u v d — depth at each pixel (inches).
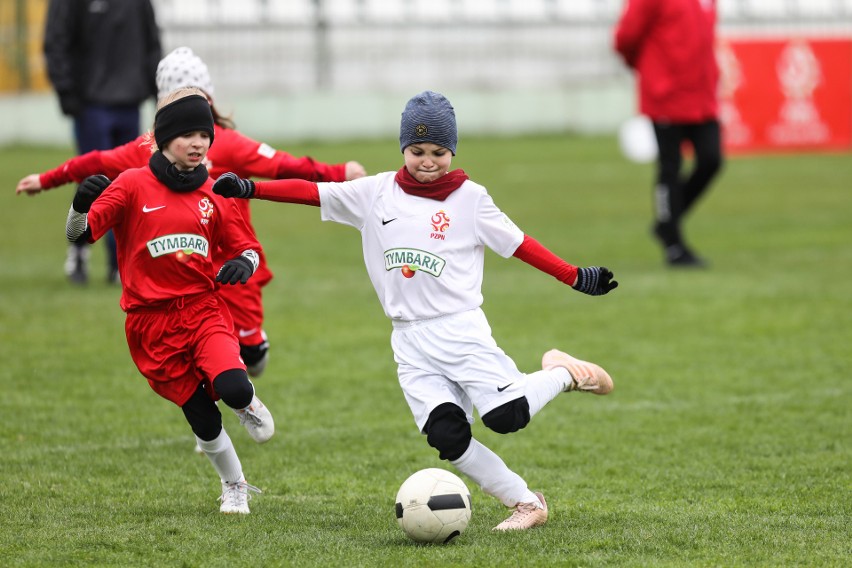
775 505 755.4
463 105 4409.5
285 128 4138.8
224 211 741.3
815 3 4500.5
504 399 678.5
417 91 4434.1
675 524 706.2
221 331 726.5
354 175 861.8
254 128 4106.8
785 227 2260.1
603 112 4525.1
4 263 1872.5
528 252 702.5
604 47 4579.2
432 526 656.4
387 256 700.0
